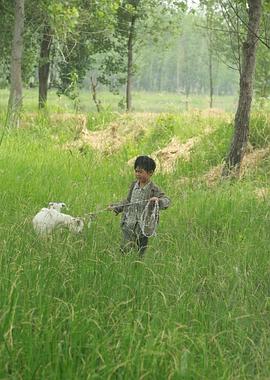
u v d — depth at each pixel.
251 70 13.05
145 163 7.96
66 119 22.11
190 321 5.71
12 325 4.90
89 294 5.92
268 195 11.09
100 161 14.90
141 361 4.67
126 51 32.47
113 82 33.06
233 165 13.27
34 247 7.45
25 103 36.50
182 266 7.21
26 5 26.48
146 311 5.72
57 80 32.72
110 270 6.59
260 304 6.55
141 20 30.69
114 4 21.09
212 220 9.84
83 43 29.42
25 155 14.14
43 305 5.40
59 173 12.70
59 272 6.34
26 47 28.39
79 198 10.59
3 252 6.75
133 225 7.98
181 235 8.82
